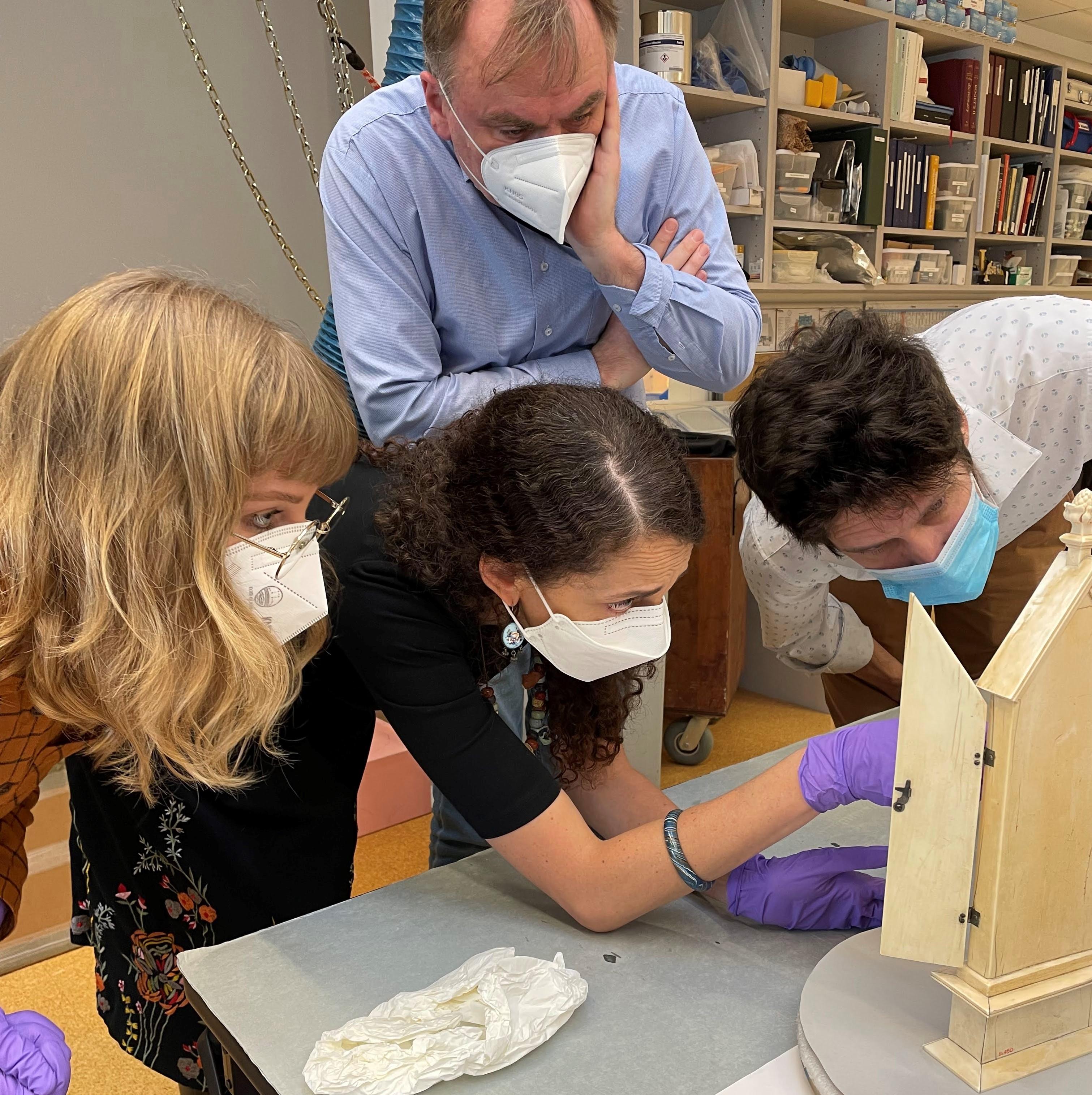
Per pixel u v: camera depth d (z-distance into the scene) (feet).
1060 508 4.69
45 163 7.00
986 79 10.22
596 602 2.60
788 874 2.80
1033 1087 2.05
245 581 2.41
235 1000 2.47
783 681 9.53
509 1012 2.26
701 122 8.95
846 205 9.32
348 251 3.68
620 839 2.76
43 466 2.08
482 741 2.75
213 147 7.78
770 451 2.85
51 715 2.27
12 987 5.54
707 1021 2.39
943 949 2.06
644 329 3.72
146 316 2.11
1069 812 2.00
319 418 2.32
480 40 2.99
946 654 1.91
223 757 2.38
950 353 3.92
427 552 2.65
